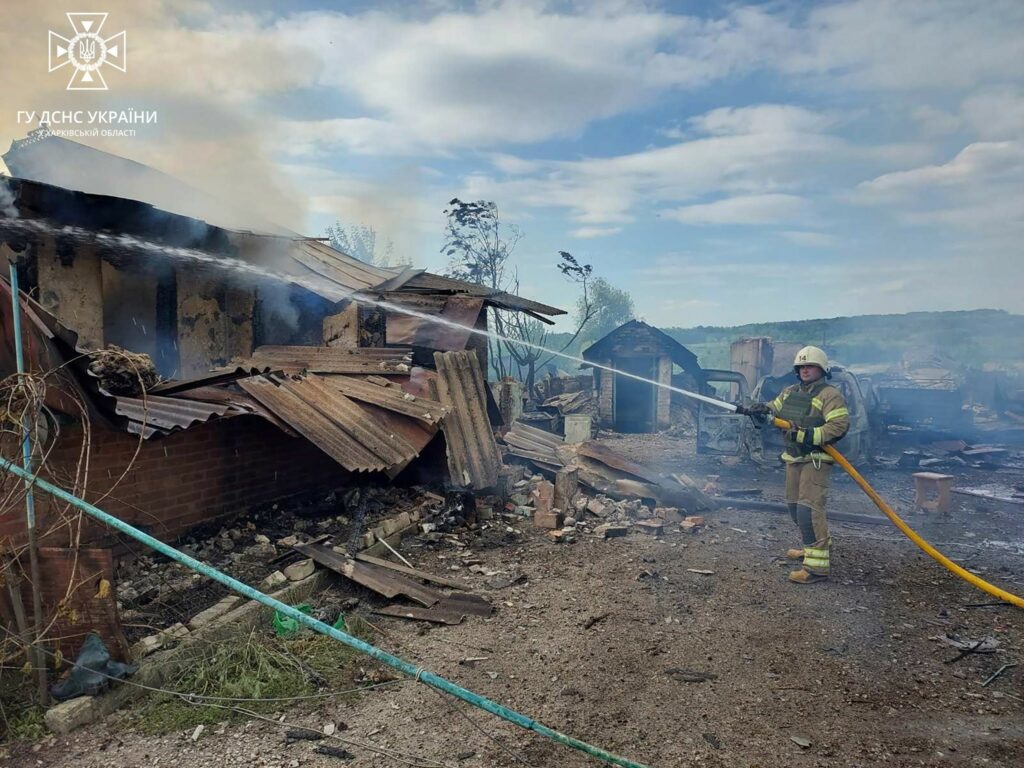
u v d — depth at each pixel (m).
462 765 3.11
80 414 4.18
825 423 5.71
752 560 6.44
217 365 8.91
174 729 3.34
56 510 4.08
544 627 4.75
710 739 3.36
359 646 2.92
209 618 4.28
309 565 5.29
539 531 7.38
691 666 4.17
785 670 4.12
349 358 8.36
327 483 7.51
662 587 5.62
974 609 5.17
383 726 3.42
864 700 3.76
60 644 3.59
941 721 3.55
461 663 4.16
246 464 6.25
